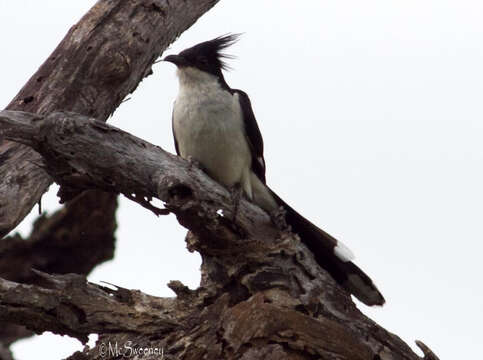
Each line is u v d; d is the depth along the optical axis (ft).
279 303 33.88
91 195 47.01
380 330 34.58
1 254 47.16
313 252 39.29
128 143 32.01
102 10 45.14
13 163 39.42
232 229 34.17
